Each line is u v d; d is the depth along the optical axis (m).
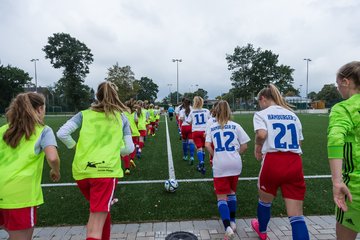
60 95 80.31
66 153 11.16
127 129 3.35
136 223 4.36
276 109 3.38
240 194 5.64
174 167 8.27
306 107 65.38
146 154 10.62
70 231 4.15
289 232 3.99
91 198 2.92
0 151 2.75
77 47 68.94
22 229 2.67
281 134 3.23
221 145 3.95
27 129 2.74
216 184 3.93
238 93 77.56
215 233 3.99
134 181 6.75
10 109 2.82
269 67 75.81
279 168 3.16
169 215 4.62
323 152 10.45
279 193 5.61
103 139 3.07
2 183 2.63
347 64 2.45
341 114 2.28
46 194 5.83
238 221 4.41
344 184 2.16
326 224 4.21
